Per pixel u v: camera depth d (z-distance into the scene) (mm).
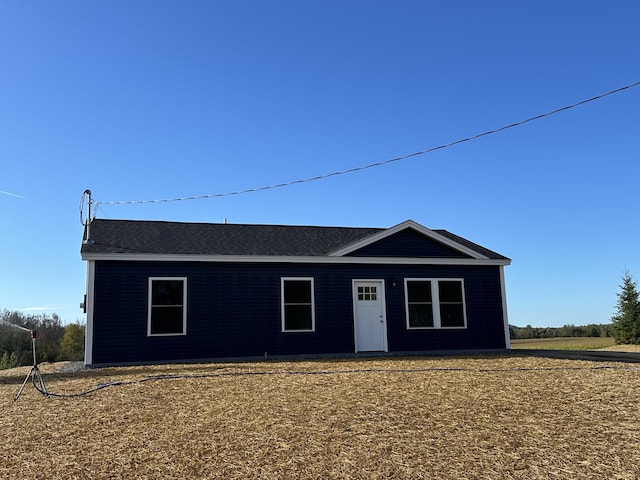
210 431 6832
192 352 15102
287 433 6734
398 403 8266
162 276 15211
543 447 6301
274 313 15992
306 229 19641
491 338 17719
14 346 37875
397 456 5965
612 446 6355
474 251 17812
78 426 7113
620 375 10891
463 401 8414
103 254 14586
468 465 5734
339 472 5520
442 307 17516
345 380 10352
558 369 11750
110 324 14562
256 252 16172
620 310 32344
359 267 17000
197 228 18297
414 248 17516
